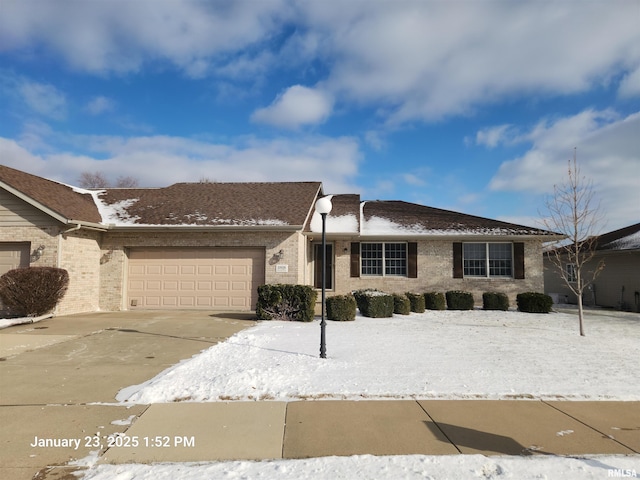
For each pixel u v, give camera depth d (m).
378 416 4.94
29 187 14.07
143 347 8.54
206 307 15.14
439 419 4.87
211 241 15.13
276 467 3.72
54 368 6.88
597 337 10.63
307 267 17.59
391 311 14.05
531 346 9.13
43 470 3.65
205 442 4.23
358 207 20.42
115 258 15.27
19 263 13.55
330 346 8.72
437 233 17.61
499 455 4.02
